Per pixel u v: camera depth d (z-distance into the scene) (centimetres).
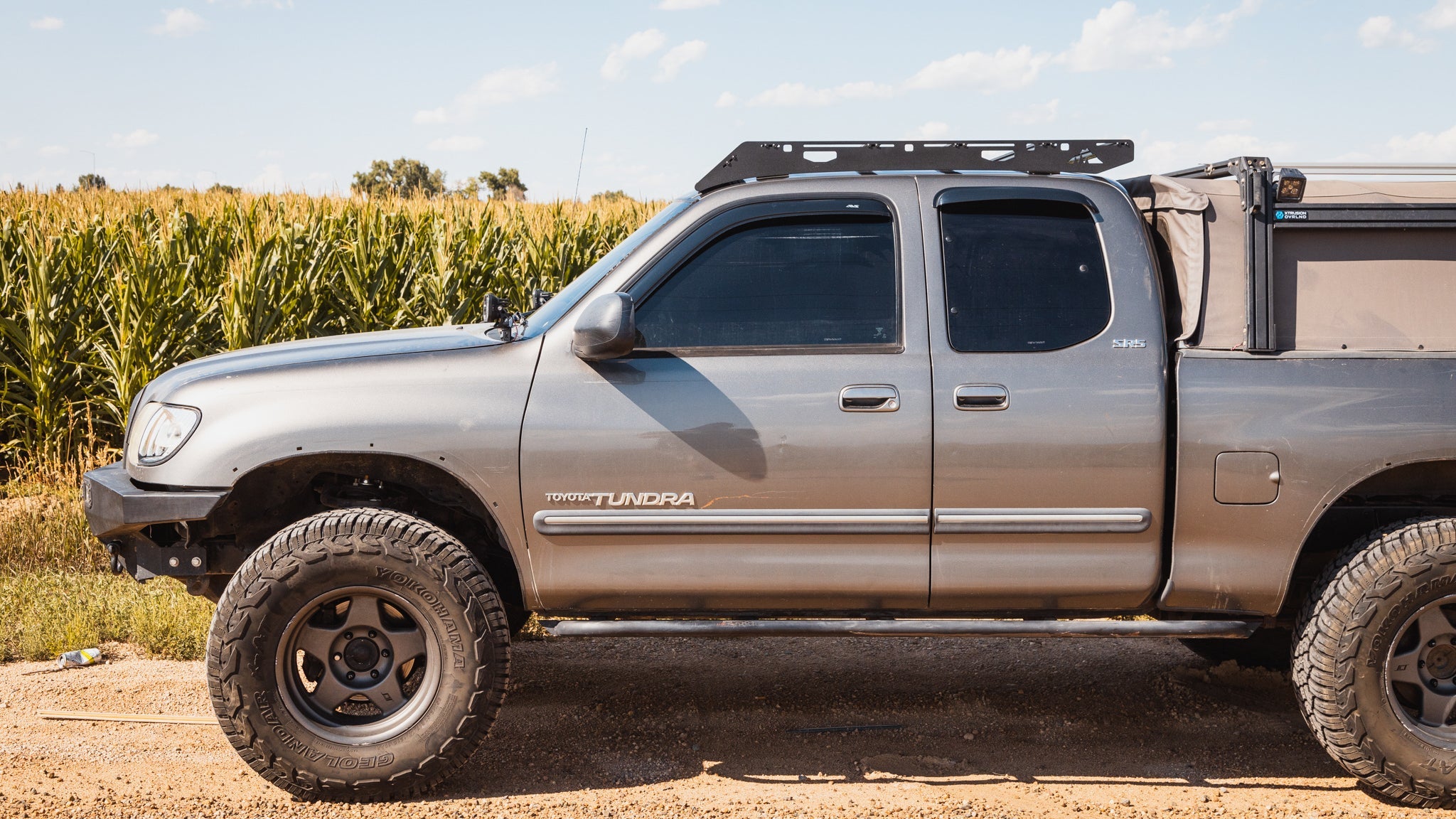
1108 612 367
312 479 372
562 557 355
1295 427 348
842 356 353
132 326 839
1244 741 407
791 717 430
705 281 361
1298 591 385
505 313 396
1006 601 361
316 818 336
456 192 1339
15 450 846
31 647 497
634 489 350
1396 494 368
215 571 380
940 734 411
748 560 354
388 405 350
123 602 546
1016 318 355
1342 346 354
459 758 349
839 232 364
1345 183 360
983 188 365
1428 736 346
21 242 925
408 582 342
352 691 352
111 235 978
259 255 862
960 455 348
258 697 340
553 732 411
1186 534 354
